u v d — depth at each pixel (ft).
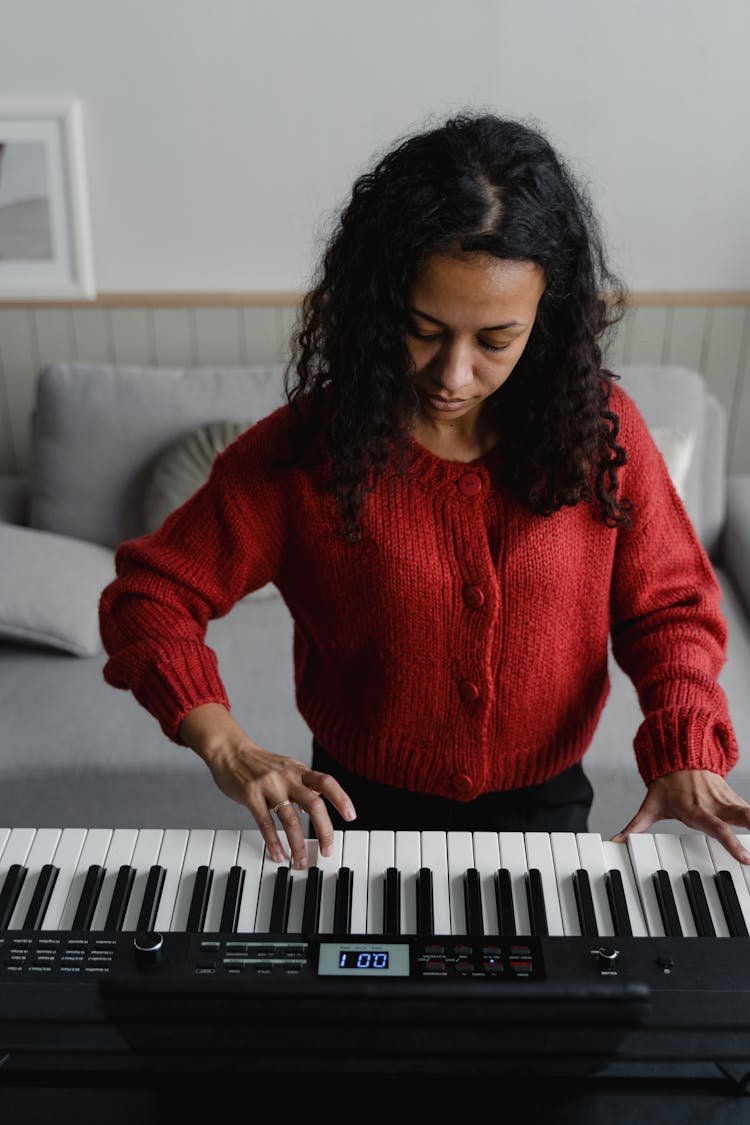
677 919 3.05
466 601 3.47
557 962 2.75
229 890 3.13
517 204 2.80
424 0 8.18
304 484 3.47
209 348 9.34
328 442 3.27
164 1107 2.36
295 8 8.21
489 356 3.00
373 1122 2.35
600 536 3.59
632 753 6.26
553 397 3.25
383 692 3.69
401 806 3.96
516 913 3.10
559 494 3.34
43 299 9.09
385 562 3.44
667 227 8.95
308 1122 2.35
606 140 8.64
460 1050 2.40
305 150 8.72
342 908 3.09
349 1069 2.41
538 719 3.79
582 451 3.29
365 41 8.34
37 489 8.13
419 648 3.56
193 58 8.38
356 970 2.73
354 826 4.06
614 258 9.04
